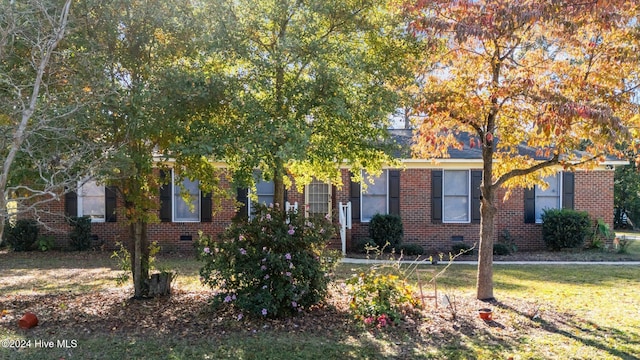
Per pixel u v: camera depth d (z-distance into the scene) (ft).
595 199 54.03
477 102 23.61
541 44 24.81
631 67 21.95
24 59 20.25
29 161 20.11
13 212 19.04
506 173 26.48
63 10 18.90
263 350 19.15
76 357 18.44
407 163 52.29
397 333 21.13
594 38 22.45
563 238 51.06
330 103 20.79
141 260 27.89
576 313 24.70
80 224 50.39
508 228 53.57
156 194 26.91
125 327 22.04
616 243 51.93
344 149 23.99
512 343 19.97
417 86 24.84
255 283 23.02
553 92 21.24
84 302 26.84
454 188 53.42
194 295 28.32
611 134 19.30
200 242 24.45
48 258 46.21
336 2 22.82
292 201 52.54
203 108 22.03
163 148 24.57
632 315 24.40
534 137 24.16
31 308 25.63
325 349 19.26
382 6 24.20
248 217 24.79
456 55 24.18
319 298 23.89
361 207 53.11
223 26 21.67
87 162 20.86
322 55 21.70
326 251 26.89
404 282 25.30
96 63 21.11
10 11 18.04
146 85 21.75
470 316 23.56
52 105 19.81
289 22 23.26
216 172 29.89
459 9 21.79
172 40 23.40
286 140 20.62
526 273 38.22
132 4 22.34
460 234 53.01
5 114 19.81
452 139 25.71
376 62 23.88
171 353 18.84
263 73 21.95
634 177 99.35
